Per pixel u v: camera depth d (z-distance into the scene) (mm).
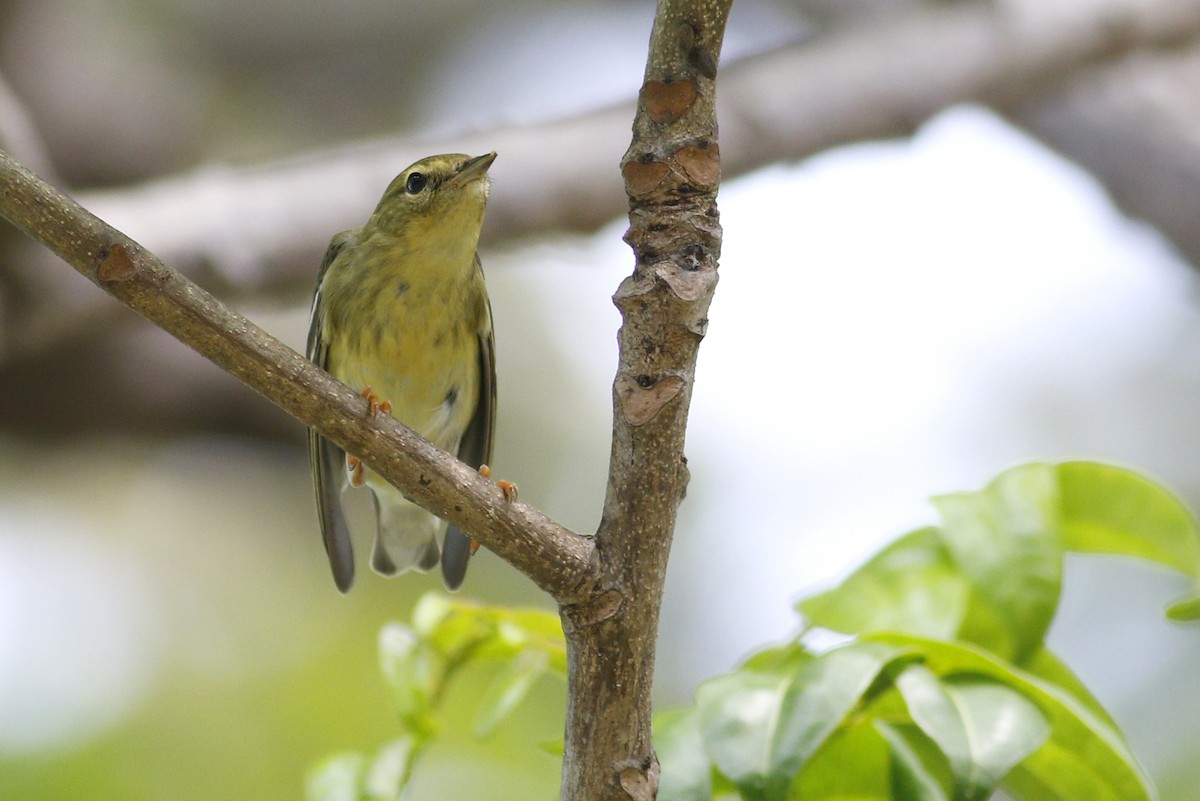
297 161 10781
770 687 5176
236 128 18312
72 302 10086
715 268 4707
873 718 5555
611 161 10844
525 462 16281
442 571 9055
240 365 4945
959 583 5965
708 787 5164
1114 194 13117
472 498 4922
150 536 14891
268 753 12852
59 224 4750
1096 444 15688
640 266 4723
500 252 10977
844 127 11367
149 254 4867
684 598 14352
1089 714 5336
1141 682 12594
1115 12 11820
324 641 14078
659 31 4629
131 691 13406
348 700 13469
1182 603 5805
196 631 14281
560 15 19141
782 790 4832
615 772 4867
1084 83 12750
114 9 15602
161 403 13805
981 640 5969
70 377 13188
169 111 15203
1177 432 15617
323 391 4945
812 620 6008
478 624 6277
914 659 5262
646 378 4750
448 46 19344
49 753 12359
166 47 16562
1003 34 11445
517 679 6176
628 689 4871
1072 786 5520
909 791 5383
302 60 18984
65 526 14711
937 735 4855
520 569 4922
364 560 15461
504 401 16438
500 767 11297
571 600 4875
